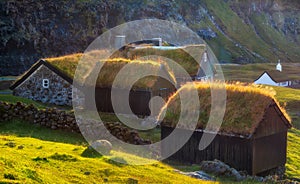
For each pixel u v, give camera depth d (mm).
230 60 197000
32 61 138875
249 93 33625
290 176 34438
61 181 18516
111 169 21922
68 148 25938
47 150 24344
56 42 150875
